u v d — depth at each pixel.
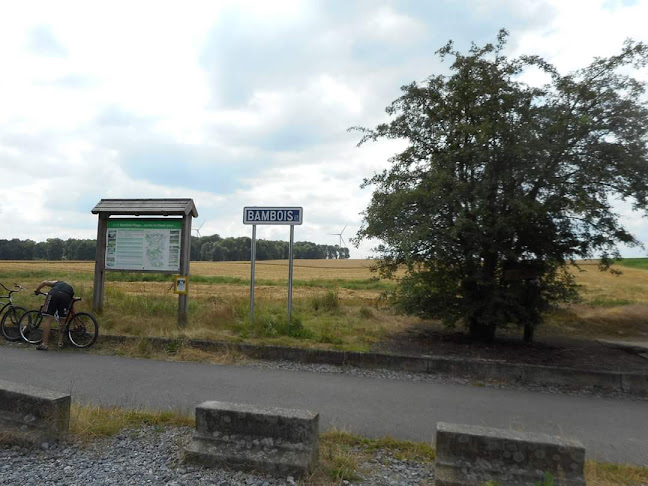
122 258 11.20
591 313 14.59
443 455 3.53
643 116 8.66
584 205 8.45
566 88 8.93
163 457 3.99
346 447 4.35
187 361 8.19
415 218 9.13
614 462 4.30
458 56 9.78
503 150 8.70
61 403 4.25
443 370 7.88
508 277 9.41
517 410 5.96
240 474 3.68
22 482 3.49
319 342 9.29
